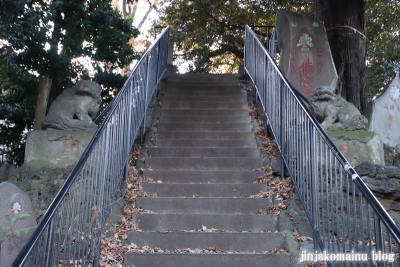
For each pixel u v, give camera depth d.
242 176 5.74
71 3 8.44
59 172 4.97
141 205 5.04
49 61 8.38
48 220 2.79
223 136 7.09
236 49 17.06
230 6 15.62
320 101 5.84
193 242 4.38
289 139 5.18
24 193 4.16
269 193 5.27
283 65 8.59
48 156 5.23
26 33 7.51
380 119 7.07
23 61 8.14
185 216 4.72
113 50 9.66
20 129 10.09
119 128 4.85
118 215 4.73
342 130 5.62
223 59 19.20
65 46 9.18
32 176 4.93
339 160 3.58
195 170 5.88
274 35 10.43
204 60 17.38
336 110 5.75
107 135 4.27
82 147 5.25
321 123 5.73
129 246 4.27
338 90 9.42
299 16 8.78
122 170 5.03
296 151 4.86
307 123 4.46
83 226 3.56
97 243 3.83
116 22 9.52
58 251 3.08
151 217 4.72
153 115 7.90
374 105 7.08
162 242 4.38
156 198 5.06
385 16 13.63
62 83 9.02
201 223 4.70
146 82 6.79
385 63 14.08
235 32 17.20
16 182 4.91
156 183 5.41
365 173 4.98
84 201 3.65
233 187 5.39
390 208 4.90
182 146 6.80
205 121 7.80
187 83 9.89
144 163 6.14
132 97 5.63
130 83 5.46
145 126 7.13
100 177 4.02
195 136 7.08
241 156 6.44
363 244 3.21
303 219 4.69
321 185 3.90
